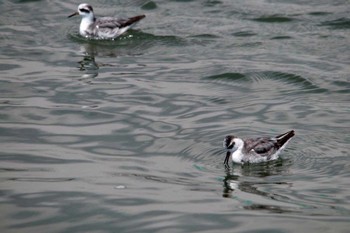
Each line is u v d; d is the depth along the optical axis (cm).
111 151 1752
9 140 1795
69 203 1473
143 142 1797
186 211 1441
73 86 2138
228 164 1694
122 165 1673
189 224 1386
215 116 1936
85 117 1934
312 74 2209
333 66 2273
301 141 1778
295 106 1994
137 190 1538
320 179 1598
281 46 2448
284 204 1475
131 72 2258
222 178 1619
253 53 2394
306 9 2747
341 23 2609
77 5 2869
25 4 2852
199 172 1650
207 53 2403
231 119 1916
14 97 2052
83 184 1564
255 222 1390
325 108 1970
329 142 1766
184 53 2409
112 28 2534
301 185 1572
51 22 2692
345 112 1939
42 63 2322
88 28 2556
